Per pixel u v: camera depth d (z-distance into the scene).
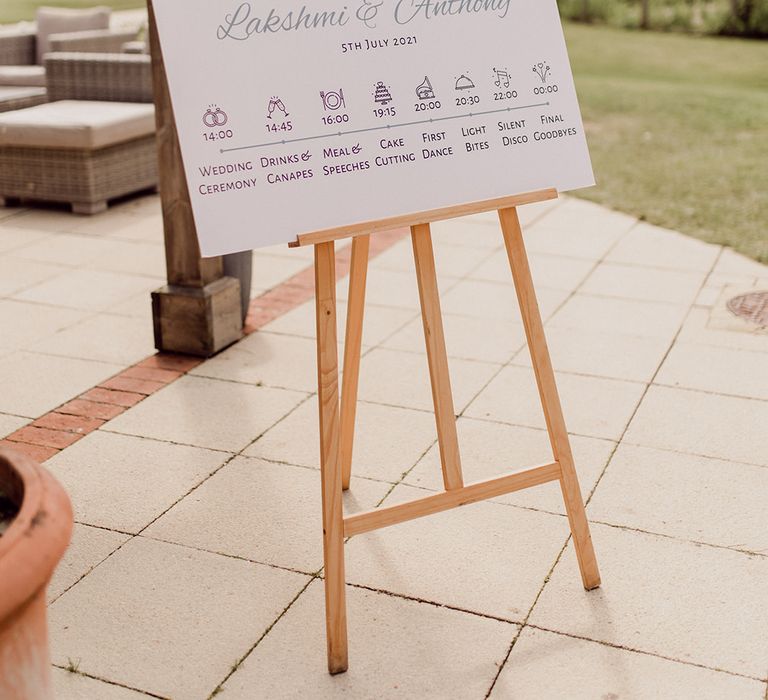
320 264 2.57
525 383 4.33
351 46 2.67
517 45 2.89
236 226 2.53
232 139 2.53
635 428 3.93
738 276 5.73
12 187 7.35
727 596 2.91
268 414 4.09
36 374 4.51
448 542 3.20
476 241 6.44
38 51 9.91
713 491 3.47
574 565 3.07
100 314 5.25
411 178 2.71
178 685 2.59
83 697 2.54
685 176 8.53
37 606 1.90
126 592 2.96
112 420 4.05
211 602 2.92
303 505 3.42
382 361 4.57
